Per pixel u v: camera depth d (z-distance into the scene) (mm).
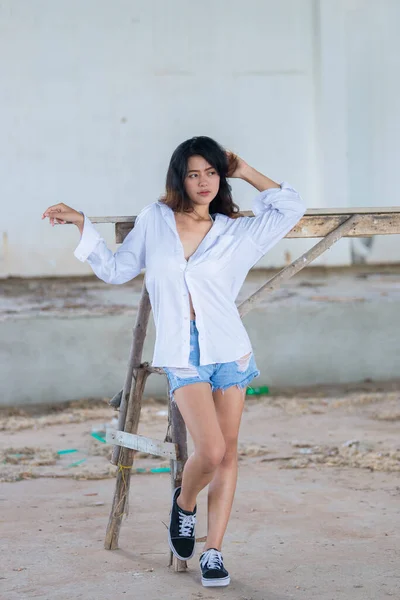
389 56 17359
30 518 5652
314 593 4262
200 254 4195
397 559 4766
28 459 7512
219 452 4078
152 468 7098
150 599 4199
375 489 6359
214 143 4297
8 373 10273
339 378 11289
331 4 16922
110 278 4316
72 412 9891
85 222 4285
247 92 17125
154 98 16859
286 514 5715
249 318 11000
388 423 8977
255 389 10664
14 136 16453
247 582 4426
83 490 6426
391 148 17547
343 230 4781
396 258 17672
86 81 16625
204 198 4273
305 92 17250
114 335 10555
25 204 16578
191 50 16891
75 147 16688
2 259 16516
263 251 4410
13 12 16266
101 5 16531
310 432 8586
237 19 16969
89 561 4773
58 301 13102
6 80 16344
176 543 4465
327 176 17094
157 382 10586
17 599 4199
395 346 11438
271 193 4445
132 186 16922
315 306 11234
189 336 4129
